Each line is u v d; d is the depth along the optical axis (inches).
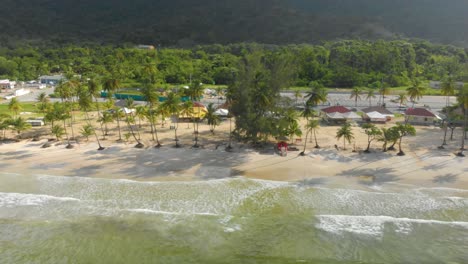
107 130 2844.5
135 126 2994.6
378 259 1258.0
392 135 2176.4
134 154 2251.5
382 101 4276.6
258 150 2320.4
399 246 1323.8
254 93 2244.1
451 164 2026.3
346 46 7539.4
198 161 2126.0
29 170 1984.5
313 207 1583.4
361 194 1691.7
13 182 1824.6
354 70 5880.9
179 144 2450.8
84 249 1315.2
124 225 1455.5
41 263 1246.9
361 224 1453.0
